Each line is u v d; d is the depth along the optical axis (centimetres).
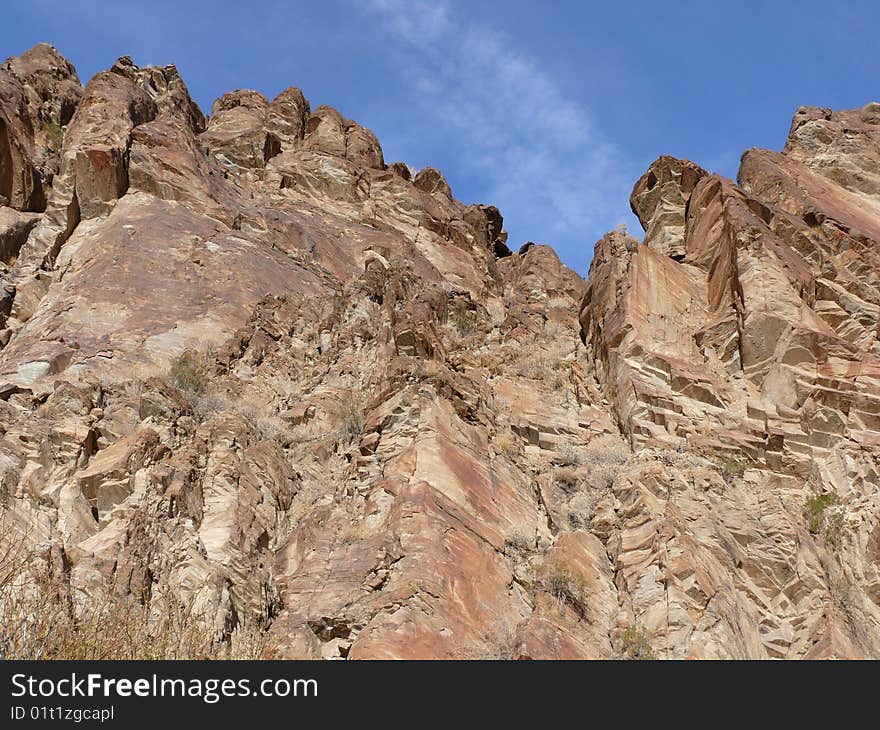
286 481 2220
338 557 1969
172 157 3509
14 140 3281
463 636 1812
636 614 1973
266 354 2731
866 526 2388
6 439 2027
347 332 2875
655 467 2353
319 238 3584
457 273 3794
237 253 3184
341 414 2495
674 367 2761
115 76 3800
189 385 2491
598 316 3167
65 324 2725
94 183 3334
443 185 4550
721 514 2300
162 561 1827
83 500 1950
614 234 3512
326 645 1806
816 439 2583
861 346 2902
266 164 4141
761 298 2877
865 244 3194
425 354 2733
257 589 1872
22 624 1553
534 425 2634
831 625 2047
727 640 1920
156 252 3088
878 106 4134
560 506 2345
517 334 3231
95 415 2208
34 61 3853
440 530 1998
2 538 1752
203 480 2080
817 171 3775
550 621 1864
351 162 4228
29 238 3162
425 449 2214
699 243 3350
